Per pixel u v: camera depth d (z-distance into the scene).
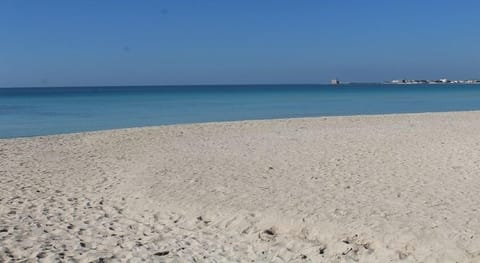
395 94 75.06
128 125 28.12
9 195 10.67
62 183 11.85
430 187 9.75
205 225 8.50
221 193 9.93
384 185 10.02
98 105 48.25
